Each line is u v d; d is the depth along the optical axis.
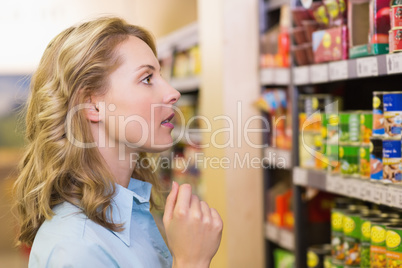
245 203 3.39
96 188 1.32
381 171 1.87
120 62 1.37
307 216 2.76
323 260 2.60
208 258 1.34
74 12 6.84
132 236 1.42
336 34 2.22
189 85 4.43
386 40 1.90
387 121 1.79
